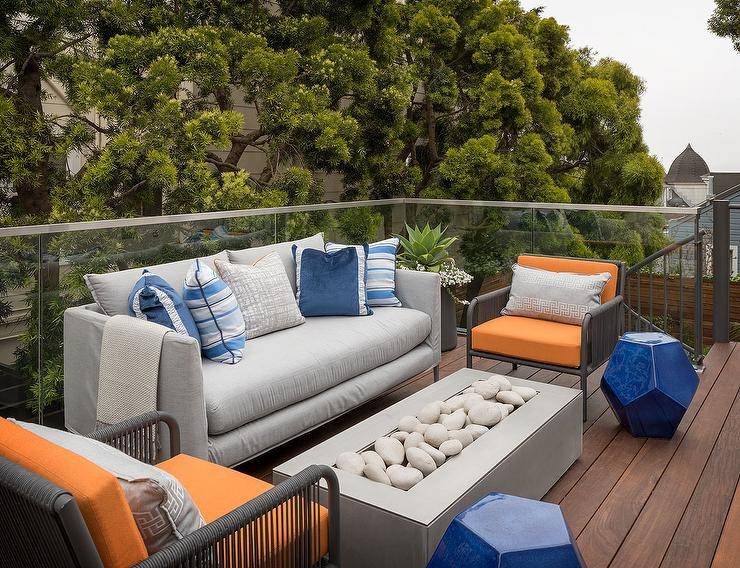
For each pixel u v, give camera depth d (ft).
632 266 16.81
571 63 31.63
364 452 8.18
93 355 9.84
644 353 11.34
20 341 10.72
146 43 18.37
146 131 18.70
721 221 17.04
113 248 11.87
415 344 13.50
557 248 17.85
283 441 10.27
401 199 19.76
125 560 4.45
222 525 5.09
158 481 4.83
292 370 10.38
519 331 13.24
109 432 6.87
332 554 6.31
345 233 17.75
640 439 11.55
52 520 4.13
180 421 8.76
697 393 13.83
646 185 31.58
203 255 13.55
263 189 21.40
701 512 9.00
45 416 11.14
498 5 26.99
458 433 8.64
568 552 5.00
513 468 8.32
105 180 17.93
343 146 20.84
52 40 18.17
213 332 10.44
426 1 26.21
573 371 12.51
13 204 18.89
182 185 18.94
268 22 21.63
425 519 6.67
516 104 25.99
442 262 17.30
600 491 9.63
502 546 5.00
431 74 26.32
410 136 26.45
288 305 12.40
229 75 19.61
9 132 17.42
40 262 10.87
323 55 21.16
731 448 11.09
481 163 25.41
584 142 32.01
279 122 20.25
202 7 20.40
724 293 17.26
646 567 7.74
